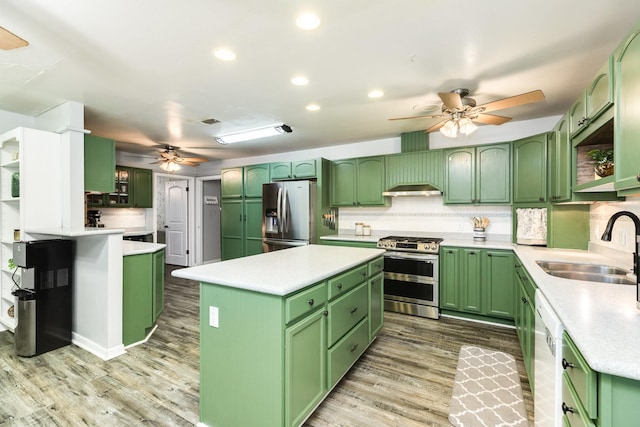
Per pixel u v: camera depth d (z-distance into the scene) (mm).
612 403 882
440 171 3904
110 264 2623
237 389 1700
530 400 2051
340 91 2740
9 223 3076
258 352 1628
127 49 2018
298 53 2086
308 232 4438
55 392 2123
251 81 2527
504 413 1925
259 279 1698
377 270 2830
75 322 2893
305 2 1568
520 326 2594
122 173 5328
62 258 2809
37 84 2557
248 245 5281
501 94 2795
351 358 2275
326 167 4660
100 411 1928
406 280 3744
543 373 1509
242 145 5012
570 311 1266
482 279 3414
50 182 2904
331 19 1713
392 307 3826
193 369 2443
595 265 2234
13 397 2062
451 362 2564
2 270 3045
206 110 3242
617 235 2336
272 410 1588
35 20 1702
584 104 1960
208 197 6984
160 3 1567
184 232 6797
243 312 1674
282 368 1562
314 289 1802
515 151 3434
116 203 5234
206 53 2078
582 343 975
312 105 3100
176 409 1958
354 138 4520
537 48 2018
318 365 1857
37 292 2646
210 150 5410
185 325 3373
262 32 1835
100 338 2674
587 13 1659
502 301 3312
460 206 4102
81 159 3025
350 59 2168
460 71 2352
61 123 3023
